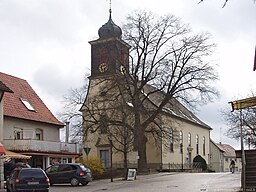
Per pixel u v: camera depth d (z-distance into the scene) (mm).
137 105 49406
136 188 29094
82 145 50250
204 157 92188
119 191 26969
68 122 49938
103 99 49406
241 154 18531
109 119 48281
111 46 51844
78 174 33438
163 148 65812
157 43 50562
